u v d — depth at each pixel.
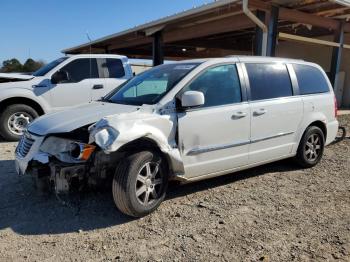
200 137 4.60
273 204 4.62
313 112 6.16
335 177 5.79
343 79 17.06
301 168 6.25
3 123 8.23
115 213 4.29
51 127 4.22
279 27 15.05
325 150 7.75
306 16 11.47
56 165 3.96
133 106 4.50
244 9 9.52
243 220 4.14
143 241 3.66
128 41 19.23
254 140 5.23
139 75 5.64
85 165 3.96
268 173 5.95
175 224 4.03
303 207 4.53
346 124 11.43
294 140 5.91
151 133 4.10
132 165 3.97
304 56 19.14
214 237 3.74
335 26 12.64
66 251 3.47
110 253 3.44
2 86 8.18
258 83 5.39
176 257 3.37
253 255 3.40
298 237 3.75
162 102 4.39
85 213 4.29
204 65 4.84
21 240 3.67
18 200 4.65
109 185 4.42
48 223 4.04
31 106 8.57
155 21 13.77
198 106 4.61
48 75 8.70
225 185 5.32
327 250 3.49
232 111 4.90
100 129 3.87
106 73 9.33
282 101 5.61
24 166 4.25
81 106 5.02
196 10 11.42
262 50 10.46
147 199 4.16
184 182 4.62
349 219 4.18
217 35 17.81
